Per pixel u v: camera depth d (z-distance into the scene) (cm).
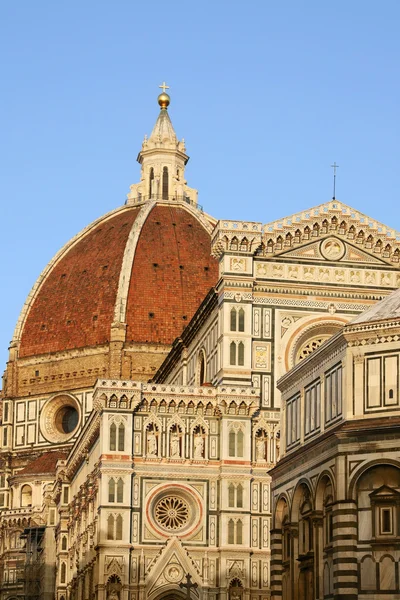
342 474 14212
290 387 17062
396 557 13775
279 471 16838
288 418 17062
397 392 14300
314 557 14962
